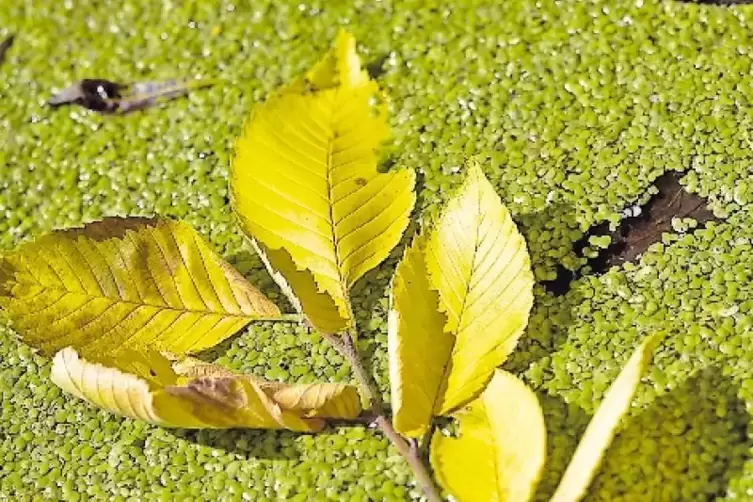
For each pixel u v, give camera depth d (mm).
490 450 801
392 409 821
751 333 829
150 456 841
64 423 852
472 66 890
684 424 818
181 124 898
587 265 852
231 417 814
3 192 897
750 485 809
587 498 811
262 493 830
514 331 817
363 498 823
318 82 844
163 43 917
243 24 914
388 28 903
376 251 834
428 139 879
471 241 820
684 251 847
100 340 832
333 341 835
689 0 886
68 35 925
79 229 829
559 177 865
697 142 863
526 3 896
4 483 844
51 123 908
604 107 873
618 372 831
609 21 888
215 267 837
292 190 832
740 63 872
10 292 827
